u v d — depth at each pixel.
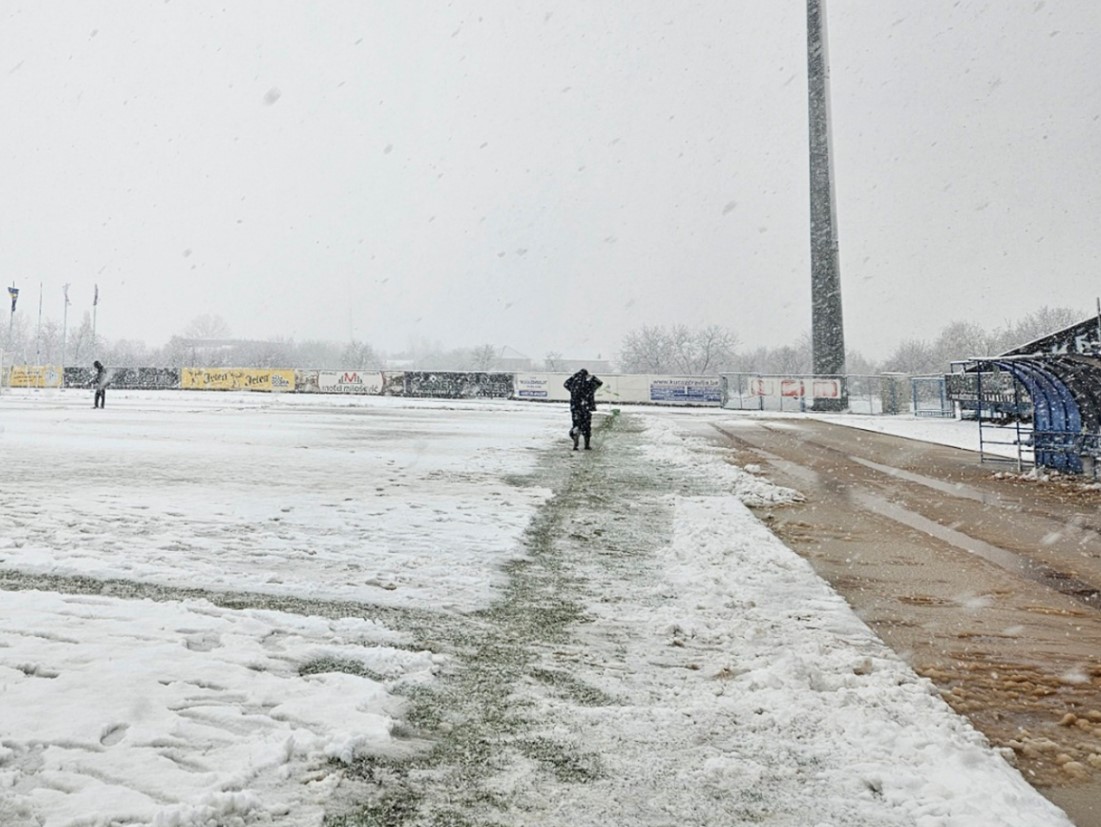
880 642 4.82
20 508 8.18
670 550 7.32
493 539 7.46
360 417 28.20
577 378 17.19
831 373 46.78
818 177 47.47
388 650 4.26
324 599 5.32
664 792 2.86
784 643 4.72
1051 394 14.65
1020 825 2.67
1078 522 9.23
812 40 48.03
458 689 3.84
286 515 8.27
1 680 3.59
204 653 4.09
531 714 3.55
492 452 16.25
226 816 2.57
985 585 6.31
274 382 51.75
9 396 43.56
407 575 6.06
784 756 3.17
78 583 5.45
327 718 3.34
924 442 21.59
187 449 14.97
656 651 4.54
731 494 11.12
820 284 47.41
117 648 4.09
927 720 3.57
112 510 8.20
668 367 84.44
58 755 2.89
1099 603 5.81
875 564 7.05
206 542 6.86
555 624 5.02
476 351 89.19
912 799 2.83
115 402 36.75
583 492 10.99
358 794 2.76
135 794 2.63
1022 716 3.77
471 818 2.63
